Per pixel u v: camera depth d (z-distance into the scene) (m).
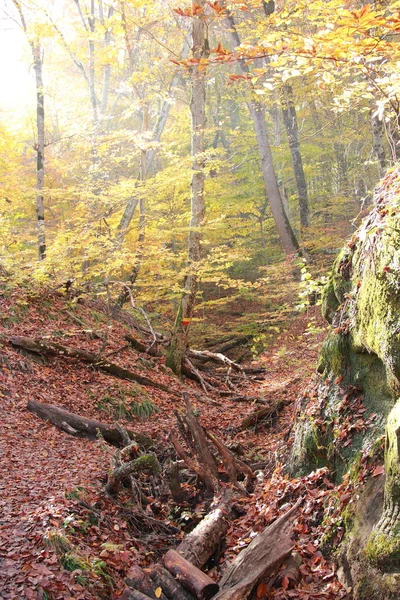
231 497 6.35
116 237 14.35
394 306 4.80
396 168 5.84
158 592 4.42
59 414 8.91
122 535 5.65
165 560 4.70
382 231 5.19
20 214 17.11
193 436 7.07
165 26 19.66
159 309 20.19
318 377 6.44
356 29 4.27
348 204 25.05
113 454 7.25
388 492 4.09
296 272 17.88
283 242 20.27
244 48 4.76
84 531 5.35
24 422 8.62
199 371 15.76
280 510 5.50
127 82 16.23
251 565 4.46
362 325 5.39
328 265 19.02
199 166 13.98
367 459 4.79
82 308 15.05
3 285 13.12
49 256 12.59
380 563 3.89
